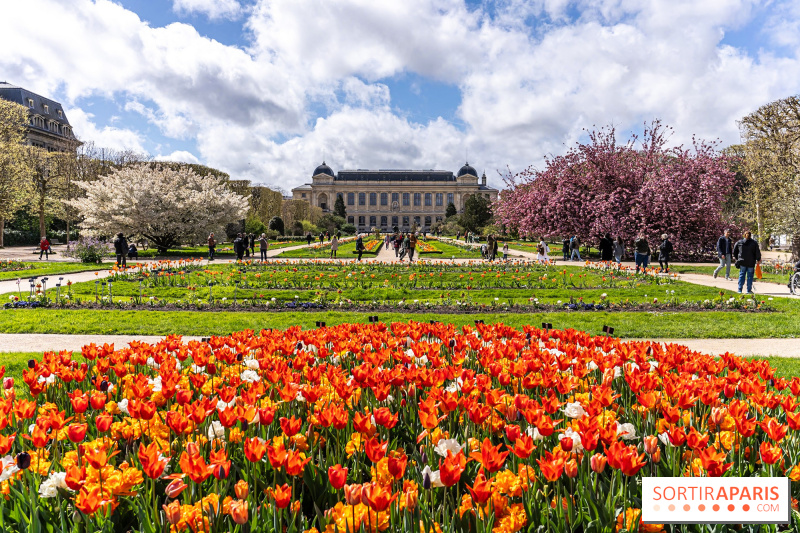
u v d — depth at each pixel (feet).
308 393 13.07
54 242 210.79
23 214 199.21
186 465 9.09
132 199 132.77
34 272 82.99
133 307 51.80
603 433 10.75
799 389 14.23
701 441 10.34
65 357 17.95
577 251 117.60
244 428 12.88
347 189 578.66
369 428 11.55
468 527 9.15
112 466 10.26
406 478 10.90
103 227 134.92
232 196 158.81
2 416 11.84
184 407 11.88
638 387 14.10
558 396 16.10
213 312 49.19
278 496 8.57
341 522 8.57
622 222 123.13
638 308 51.26
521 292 63.31
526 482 9.91
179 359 18.71
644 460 11.44
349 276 73.67
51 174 180.45
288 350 20.06
